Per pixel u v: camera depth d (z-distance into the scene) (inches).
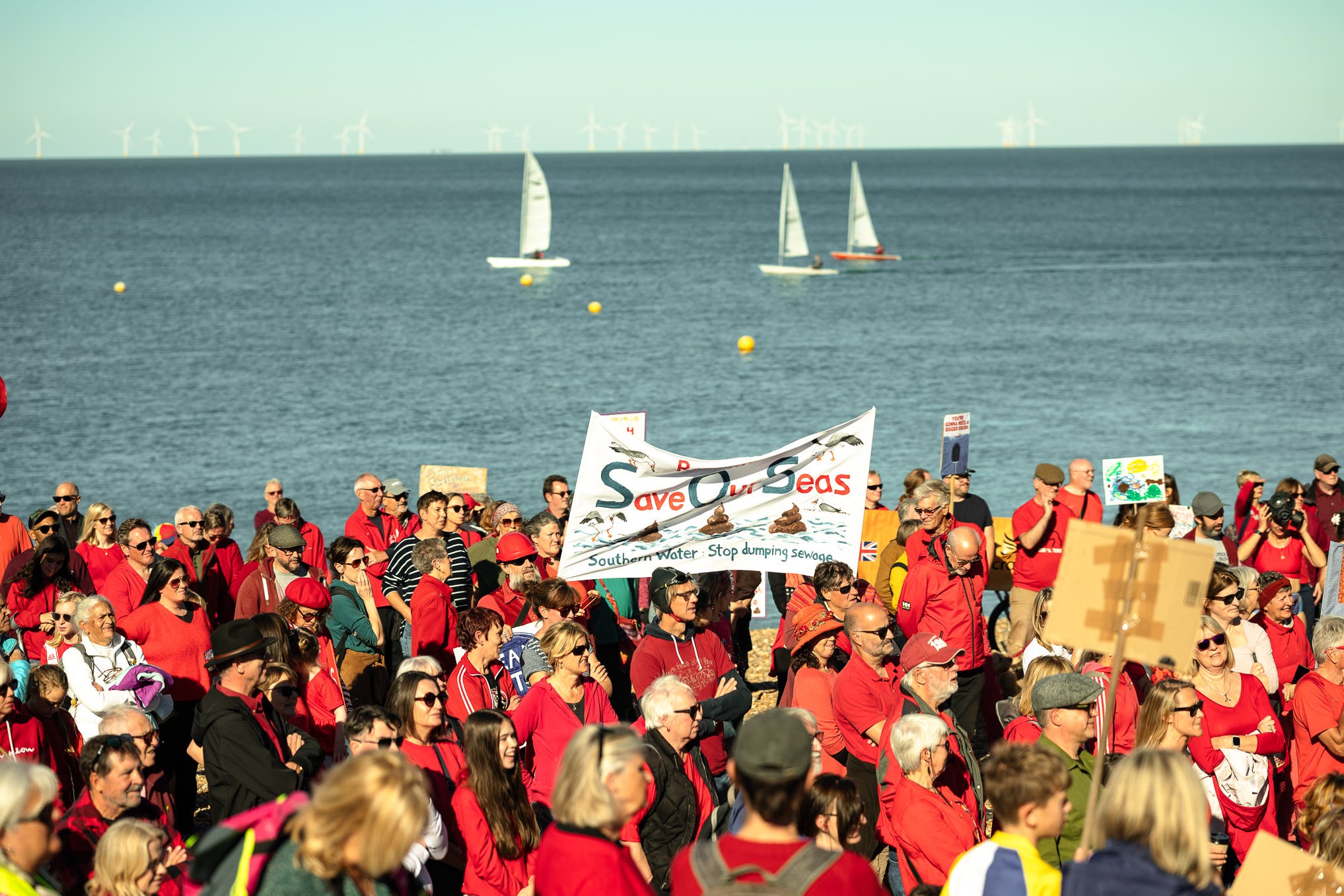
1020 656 450.6
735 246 4343.0
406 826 155.9
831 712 317.4
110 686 309.6
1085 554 220.2
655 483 389.1
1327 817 220.7
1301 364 1721.2
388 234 4788.4
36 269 3230.8
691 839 263.0
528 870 257.6
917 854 249.0
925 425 1357.0
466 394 1581.0
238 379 1670.8
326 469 1182.9
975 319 2319.1
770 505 392.8
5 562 449.1
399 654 414.6
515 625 369.1
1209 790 299.1
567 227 5369.1
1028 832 195.0
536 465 1202.6
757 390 1603.1
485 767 251.6
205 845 164.6
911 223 5467.5
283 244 4261.8
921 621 369.4
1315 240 4111.7
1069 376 1665.8
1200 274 3088.1
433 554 366.3
